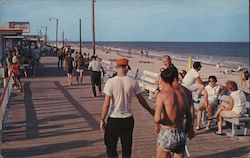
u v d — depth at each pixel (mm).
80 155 5918
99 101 11289
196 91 8039
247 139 6965
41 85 15422
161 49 144750
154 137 7090
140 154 6027
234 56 91750
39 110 9727
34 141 6707
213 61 62469
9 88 11711
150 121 8508
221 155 5980
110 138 5121
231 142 6773
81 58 15961
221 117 7266
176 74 4691
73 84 15859
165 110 4492
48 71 22297
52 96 12281
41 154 5949
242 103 7102
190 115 4758
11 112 9398
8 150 6141
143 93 13211
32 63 19188
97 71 12258
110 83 5051
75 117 8844
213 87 7742
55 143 6586
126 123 5078
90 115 9094
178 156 4641
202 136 7215
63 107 10211
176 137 4492
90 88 14539
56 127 7797
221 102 7957
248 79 21719
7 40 25578
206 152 6148
